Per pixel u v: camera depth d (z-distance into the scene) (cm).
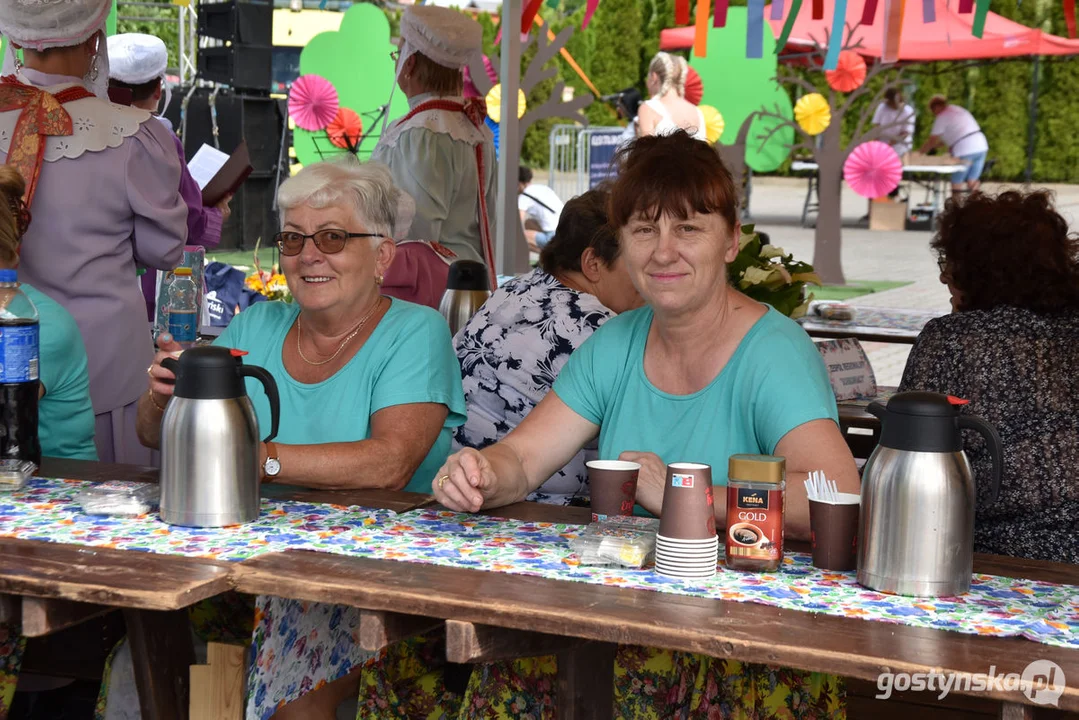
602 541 230
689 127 274
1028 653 184
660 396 280
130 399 402
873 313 684
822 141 1380
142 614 254
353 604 210
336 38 1055
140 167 397
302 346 326
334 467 290
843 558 230
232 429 254
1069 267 308
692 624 193
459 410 324
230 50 1280
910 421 214
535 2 678
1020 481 297
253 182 1378
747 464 228
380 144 526
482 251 554
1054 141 2473
